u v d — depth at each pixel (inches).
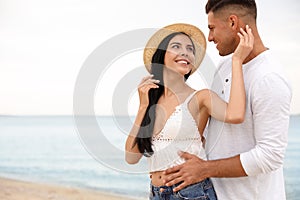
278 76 82.9
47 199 337.1
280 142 82.5
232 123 83.5
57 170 411.8
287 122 83.2
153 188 86.8
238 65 84.4
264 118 82.8
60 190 368.2
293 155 342.3
